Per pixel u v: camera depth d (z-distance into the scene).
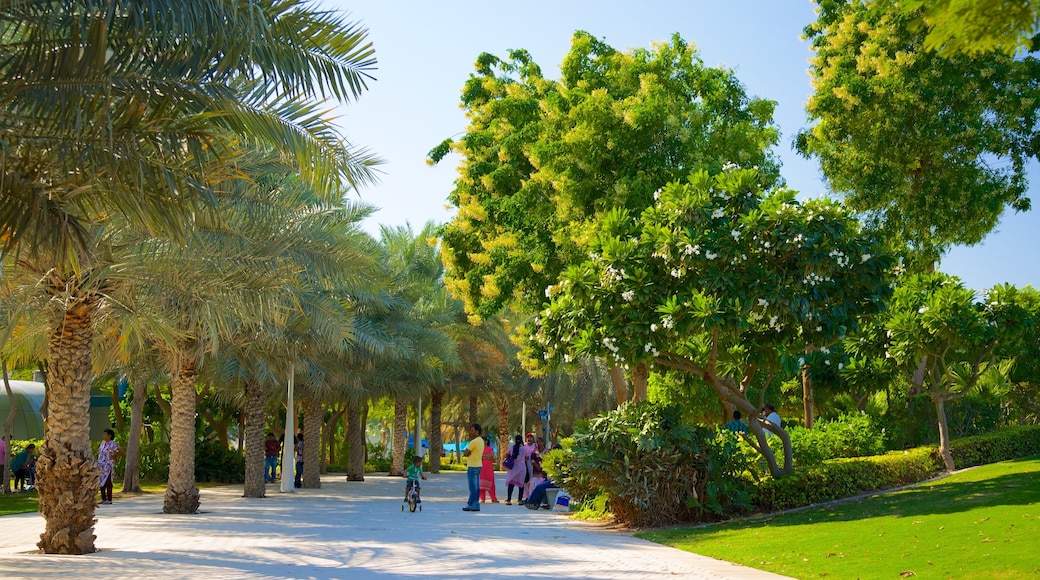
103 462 23.48
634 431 14.90
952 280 18.55
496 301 23.86
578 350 15.38
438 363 36.06
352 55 10.12
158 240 13.91
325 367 29.84
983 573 7.80
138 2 8.09
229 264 14.98
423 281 38.12
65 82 8.42
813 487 15.50
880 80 24.73
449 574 9.48
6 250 8.84
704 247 14.38
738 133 22.08
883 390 21.72
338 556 11.27
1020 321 17.12
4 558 11.11
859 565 8.96
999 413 23.56
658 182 20.67
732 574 9.23
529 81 27.42
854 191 26.55
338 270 16.58
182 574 9.40
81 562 10.59
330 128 10.89
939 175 25.20
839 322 14.56
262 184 16.91
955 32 4.67
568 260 21.94
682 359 15.73
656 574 9.30
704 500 14.99
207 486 35.72
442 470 59.28
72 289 12.64
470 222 25.64
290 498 26.27
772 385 27.19
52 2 8.53
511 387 48.00
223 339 21.22
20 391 33.56
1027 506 11.05
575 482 17.89
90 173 9.27
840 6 27.92
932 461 18.05
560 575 9.30
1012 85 23.83
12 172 8.62
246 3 8.70
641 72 23.19
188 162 10.44
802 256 14.20
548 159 21.92
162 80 9.03
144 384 29.75
